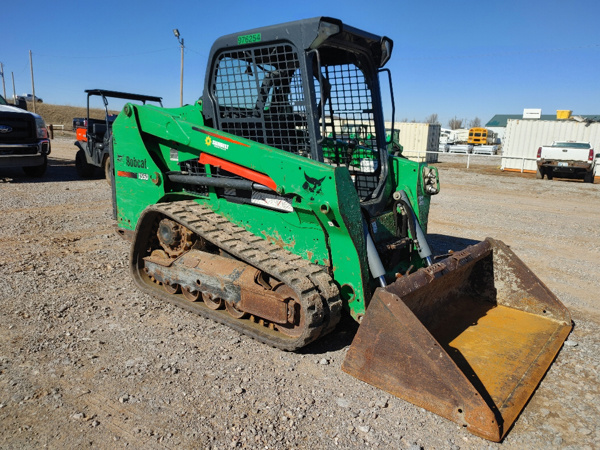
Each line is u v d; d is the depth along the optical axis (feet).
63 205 29.27
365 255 11.72
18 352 11.60
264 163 12.28
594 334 13.75
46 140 37.60
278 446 8.70
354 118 14.71
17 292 15.29
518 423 9.68
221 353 12.03
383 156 14.60
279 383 10.77
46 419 9.23
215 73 14.25
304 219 12.31
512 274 14.34
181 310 14.61
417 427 9.39
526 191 44.65
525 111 82.89
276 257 12.53
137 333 12.93
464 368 10.85
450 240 24.53
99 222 25.41
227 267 13.38
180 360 11.58
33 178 39.50
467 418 9.26
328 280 11.75
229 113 14.12
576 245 24.30
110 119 43.75
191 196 15.49
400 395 10.27
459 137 167.63
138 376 10.81
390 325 10.27
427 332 9.77
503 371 10.85
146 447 8.58
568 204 37.81
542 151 54.34
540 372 11.01
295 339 11.92
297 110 12.43
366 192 15.12
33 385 10.29
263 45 12.66
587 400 10.55
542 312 13.96
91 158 38.99
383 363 10.48
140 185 16.63
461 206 35.27
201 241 15.10
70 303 14.66
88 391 10.18
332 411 9.79
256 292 12.28
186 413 9.56
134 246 16.14
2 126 34.83
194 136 14.11
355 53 14.01
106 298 15.26
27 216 25.91
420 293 11.70
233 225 14.17
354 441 8.92
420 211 15.15
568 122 62.18
